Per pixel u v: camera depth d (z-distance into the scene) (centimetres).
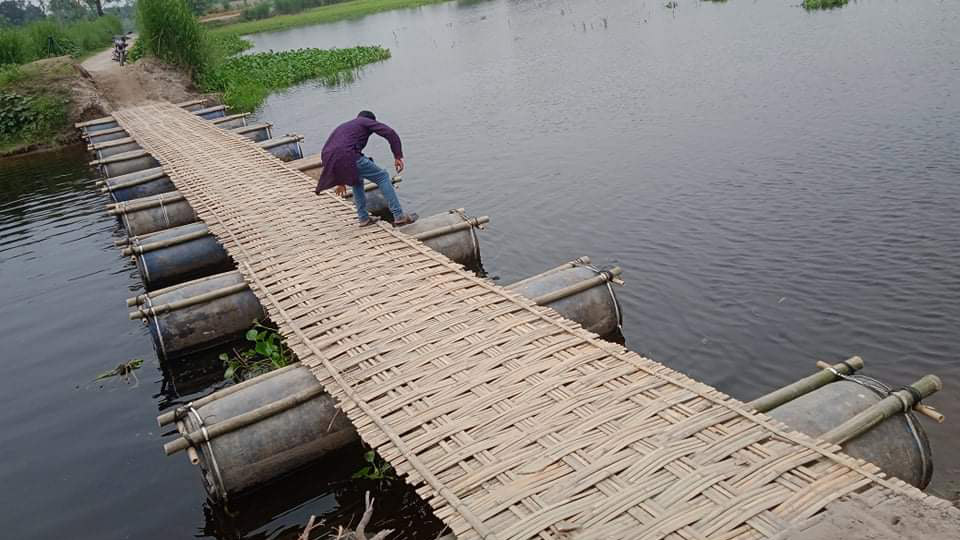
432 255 870
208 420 622
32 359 944
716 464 470
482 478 493
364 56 3497
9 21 6631
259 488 646
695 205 1171
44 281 1195
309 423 640
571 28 3569
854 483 436
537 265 1053
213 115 2227
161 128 1908
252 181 1269
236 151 1507
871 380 543
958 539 379
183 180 1325
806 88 1742
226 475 618
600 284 802
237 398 643
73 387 870
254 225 1048
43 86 2344
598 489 467
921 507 406
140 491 676
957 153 1205
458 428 548
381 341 689
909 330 775
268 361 870
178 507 650
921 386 512
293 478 659
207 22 7238
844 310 827
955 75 1630
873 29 2288
